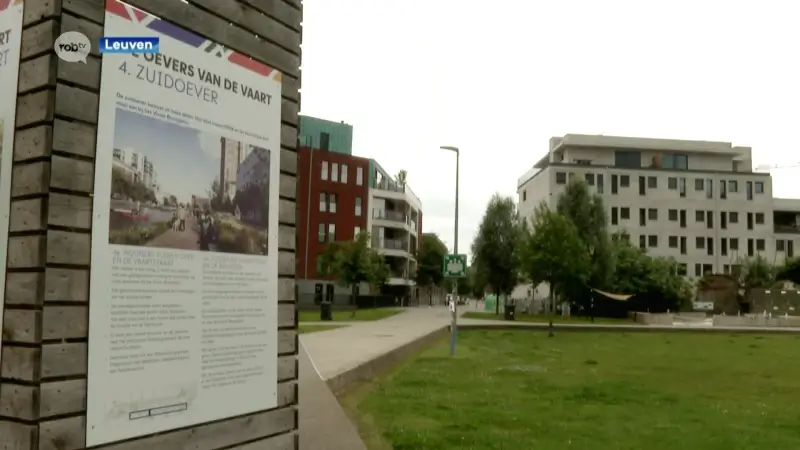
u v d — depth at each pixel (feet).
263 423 15.64
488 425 30.91
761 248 246.27
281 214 16.71
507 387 43.57
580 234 169.89
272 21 16.66
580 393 41.63
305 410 29.35
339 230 211.00
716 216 245.24
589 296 170.40
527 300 211.00
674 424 32.58
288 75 17.25
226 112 14.89
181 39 13.76
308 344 60.39
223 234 14.60
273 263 16.20
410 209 257.34
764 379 52.13
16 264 11.44
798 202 283.59
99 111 12.01
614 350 77.82
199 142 14.07
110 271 12.03
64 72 11.52
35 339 10.99
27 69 11.74
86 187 11.73
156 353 12.80
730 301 180.14
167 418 12.99
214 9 14.73
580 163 246.27
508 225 182.09
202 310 13.93
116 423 11.99
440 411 34.01
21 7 12.03
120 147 12.34
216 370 14.25
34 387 10.91
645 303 175.63
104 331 11.87
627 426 31.71
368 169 219.41
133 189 12.51
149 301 12.71
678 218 243.81
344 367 42.50
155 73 13.12
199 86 14.16
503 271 180.96
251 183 15.56
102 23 12.18
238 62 15.35
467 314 175.01
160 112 13.17
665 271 178.91
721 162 255.70
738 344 92.32
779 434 30.76
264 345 15.72
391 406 35.09
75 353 11.43
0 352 11.53
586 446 27.32
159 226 13.01
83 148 11.73
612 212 240.53
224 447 14.42
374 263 161.17
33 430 10.84
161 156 13.15
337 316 131.34
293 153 17.33
